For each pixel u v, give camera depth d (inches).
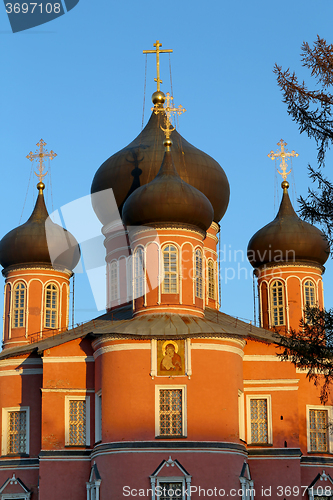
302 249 2146.9
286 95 1296.8
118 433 1635.1
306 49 1294.3
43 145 2300.7
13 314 2145.7
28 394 1958.7
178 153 2158.0
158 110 2257.6
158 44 2293.3
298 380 1818.4
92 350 1820.9
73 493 1739.7
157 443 1605.6
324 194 1269.7
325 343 1310.3
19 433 1951.3
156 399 1642.5
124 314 1958.7
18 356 1982.0
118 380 1665.8
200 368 1660.9
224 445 1622.8
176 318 1726.1
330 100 1290.6
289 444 1780.3
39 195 2256.4
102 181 2178.9
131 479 1592.0
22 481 1894.7
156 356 1663.4
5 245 2164.1
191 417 1630.2
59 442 1770.4
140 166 2139.5
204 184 2156.7
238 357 1727.4
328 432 1887.3
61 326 2151.8
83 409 1802.4
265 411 1815.9
